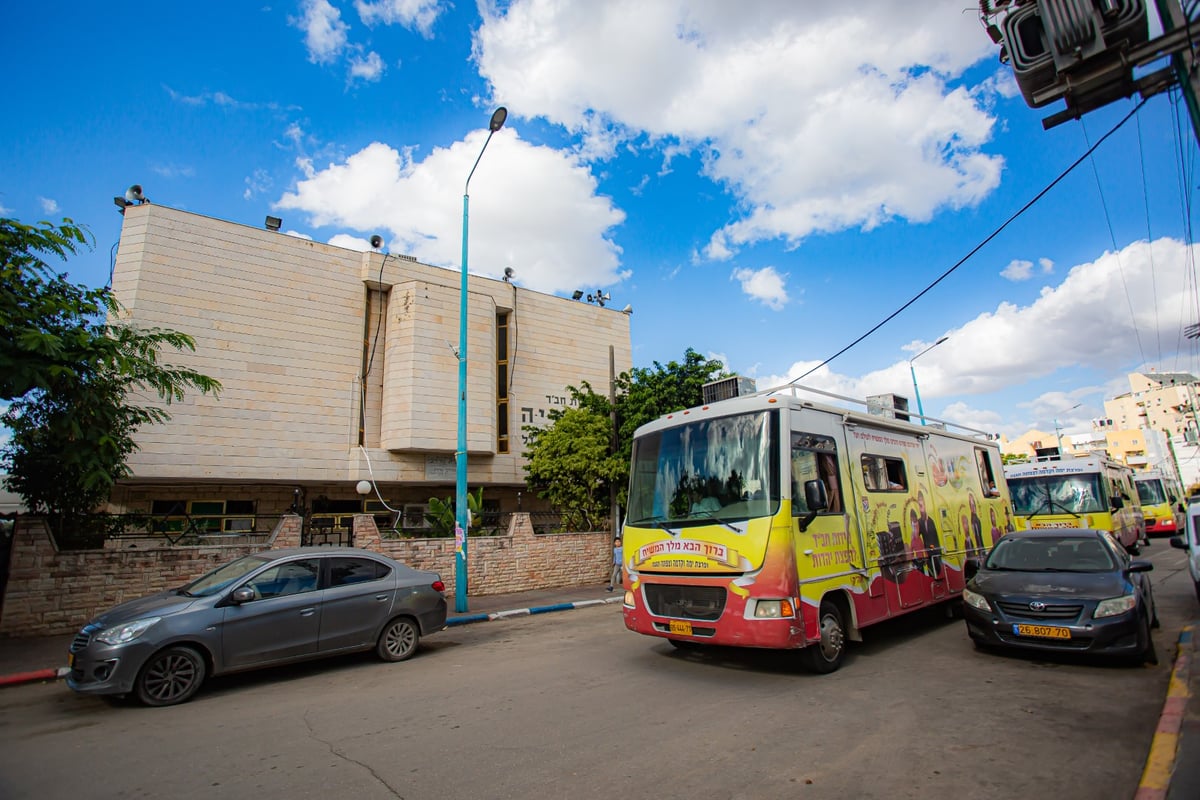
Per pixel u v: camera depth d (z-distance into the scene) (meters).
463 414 14.60
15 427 10.76
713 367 19.83
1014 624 7.67
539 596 16.36
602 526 20.39
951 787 4.38
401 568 9.84
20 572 10.93
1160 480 29.02
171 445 19.22
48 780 4.96
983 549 11.86
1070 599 7.48
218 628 7.67
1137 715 5.75
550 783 4.60
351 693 7.47
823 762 4.85
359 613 9.00
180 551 12.26
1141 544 23.39
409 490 24.53
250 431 20.56
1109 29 4.66
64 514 12.14
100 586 11.50
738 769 4.75
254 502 21.52
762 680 7.32
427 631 9.73
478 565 16.52
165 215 20.00
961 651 8.55
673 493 8.19
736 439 7.87
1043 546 8.91
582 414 20.41
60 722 6.64
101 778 4.98
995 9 5.36
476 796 4.43
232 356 20.58
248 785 4.76
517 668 8.48
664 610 7.89
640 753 5.13
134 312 19.03
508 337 26.69
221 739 5.87
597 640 10.36
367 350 23.58
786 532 7.17
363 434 22.92
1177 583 14.10
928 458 10.90
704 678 7.51
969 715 5.87
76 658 7.12
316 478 21.53
